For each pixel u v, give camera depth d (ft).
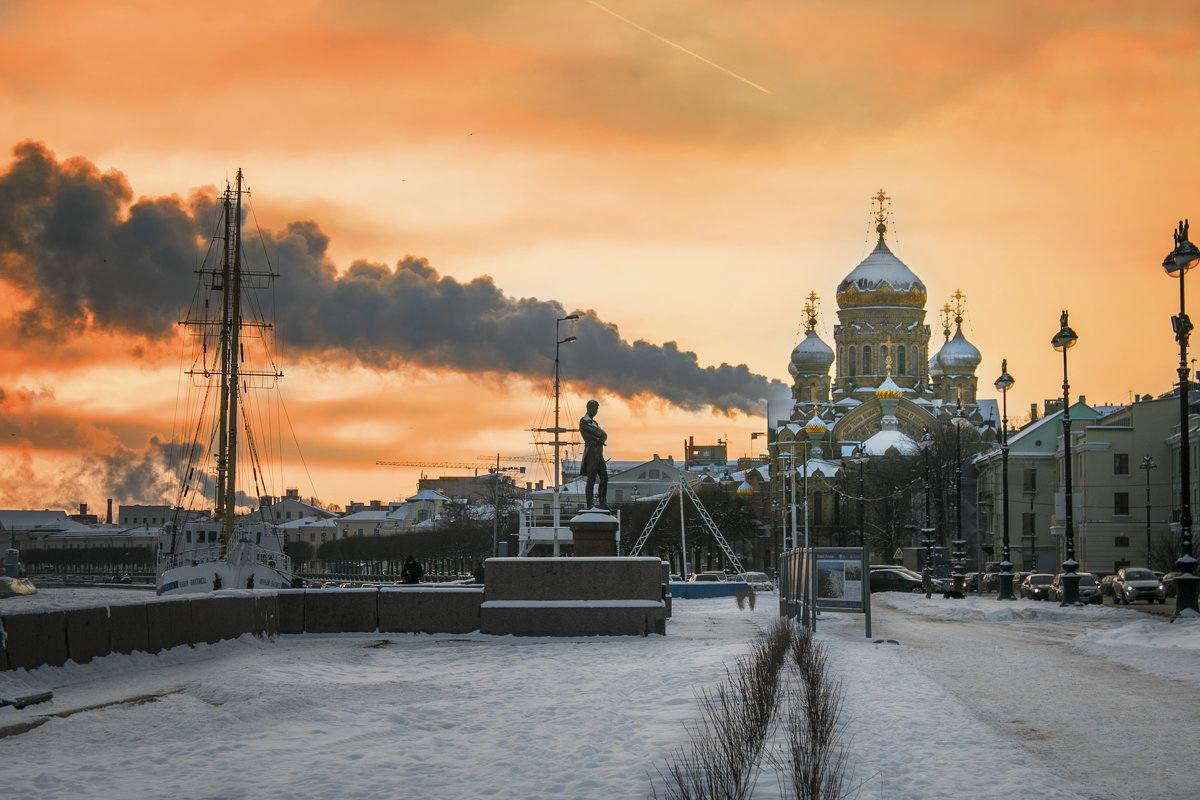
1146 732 58.75
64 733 58.18
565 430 290.76
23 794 45.44
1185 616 136.67
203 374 314.96
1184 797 44.60
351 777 48.73
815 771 42.96
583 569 117.19
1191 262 141.79
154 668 86.17
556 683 79.05
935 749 53.11
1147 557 321.52
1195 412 330.34
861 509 443.73
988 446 514.27
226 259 317.22
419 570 194.80
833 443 581.12
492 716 64.39
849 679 78.43
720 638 116.47
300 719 62.90
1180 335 142.82
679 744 54.03
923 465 436.76
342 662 92.99
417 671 87.20
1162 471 340.39
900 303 597.93
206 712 64.59
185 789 46.55
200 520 304.71
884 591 314.55
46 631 75.92
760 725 54.13
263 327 324.39
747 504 588.91
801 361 633.20
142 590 646.74
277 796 45.55
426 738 57.57
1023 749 53.88
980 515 461.37
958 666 90.27
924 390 596.70
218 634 100.48
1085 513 342.44
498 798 44.96
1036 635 128.16
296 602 116.57
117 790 46.32
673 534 533.14
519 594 116.88
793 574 145.07
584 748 54.19
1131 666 90.17
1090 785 46.60
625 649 104.12
